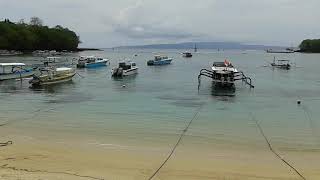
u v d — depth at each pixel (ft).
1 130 102.37
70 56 599.98
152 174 64.34
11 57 528.63
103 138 94.12
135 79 259.80
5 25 637.30
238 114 133.59
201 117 125.80
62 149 81.46
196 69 366.43
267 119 125.08
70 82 232.53
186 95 183.01
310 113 139.13
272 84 241.96
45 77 213.05
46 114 128.57
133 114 129.70
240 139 95.55
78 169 66.33
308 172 67.82
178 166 69.67
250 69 391.65
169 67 396.57
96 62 365.20
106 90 198.70
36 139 91.50
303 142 93.86
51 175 59.77
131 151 81.05
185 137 96.53
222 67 233.96
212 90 203.92
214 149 84.89
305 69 394.73
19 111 134.41
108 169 66.85
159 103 156.15
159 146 86.79
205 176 64.18
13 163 69.05
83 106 146.61
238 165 71.36
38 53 631.97
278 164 72.79
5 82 221.66
